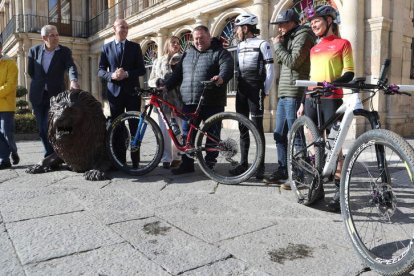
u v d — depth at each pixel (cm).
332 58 338
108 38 2047
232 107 1165
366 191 265
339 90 332
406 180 284
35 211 321
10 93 511
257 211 323
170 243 256
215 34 1198
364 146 228
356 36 823
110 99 488
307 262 229
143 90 449
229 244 255
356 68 830
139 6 1709
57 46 507
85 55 2302
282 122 415
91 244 254
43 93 502
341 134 288
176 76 473
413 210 294
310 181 331
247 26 437
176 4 1334
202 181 429
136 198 361
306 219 304
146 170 452
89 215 312
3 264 225
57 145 450
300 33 372
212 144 426
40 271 216
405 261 192
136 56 491
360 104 275
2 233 272
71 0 2362
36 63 503
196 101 448
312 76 355
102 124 465
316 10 345
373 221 272
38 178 446
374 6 822
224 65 429
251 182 427
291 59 374
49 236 267
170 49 543
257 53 428
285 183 392
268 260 232
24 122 1004
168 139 509
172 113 456
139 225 290
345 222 240
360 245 227
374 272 217
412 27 912
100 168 464
